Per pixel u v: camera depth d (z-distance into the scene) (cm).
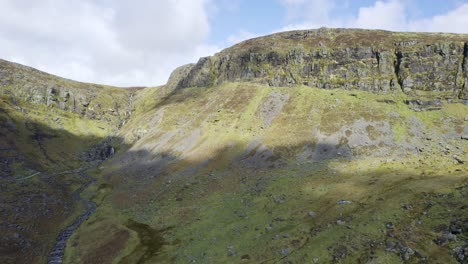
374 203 7344
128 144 18538
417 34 17075
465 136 10762
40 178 13862
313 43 18788
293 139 12950
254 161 12312
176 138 16062
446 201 6581
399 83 14350
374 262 5281
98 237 8650
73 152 18838
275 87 17275
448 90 13088
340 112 13762
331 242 6184
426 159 9900
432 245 5378
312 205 8075
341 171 10025
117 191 12600
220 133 15138
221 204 9494
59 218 10256
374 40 17038
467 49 13475
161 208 10019
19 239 8238
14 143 16962
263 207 8656
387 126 12212
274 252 6341
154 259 7056
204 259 6662
